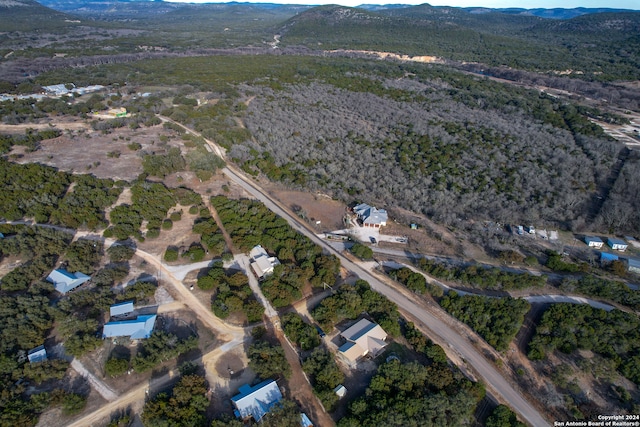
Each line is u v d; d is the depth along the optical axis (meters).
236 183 117.44
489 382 61.19
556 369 62.06
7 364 56.38
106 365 57.81
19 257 79.06
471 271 81.62
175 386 55.31
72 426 51.66
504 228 102.00
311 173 123.69
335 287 78.81
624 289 77.31
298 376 60.81
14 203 92.06
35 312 65.38
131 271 79.25
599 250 94.44
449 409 54.91
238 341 65.81
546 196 112.94
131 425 52.22
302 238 90.44
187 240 89.44
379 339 65.94
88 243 83.06
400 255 90.19
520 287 79.12
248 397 54.91
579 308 71.44
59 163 115.38
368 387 58.09
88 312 67.94
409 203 110.38
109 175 110.94
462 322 71.88
